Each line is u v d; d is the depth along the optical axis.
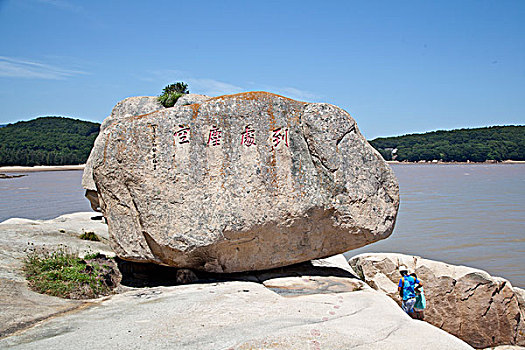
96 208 12.70
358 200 7.58
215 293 6.68
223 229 7.12
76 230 10.88
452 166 99.38
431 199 30.61
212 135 7.46
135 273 8.15
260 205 7.30
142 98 10.39
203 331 5.11
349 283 7.62
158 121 7.36
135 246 7.25
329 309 6.11
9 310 5.52
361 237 7.71
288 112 7.70
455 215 22.59
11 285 6.34
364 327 5.37
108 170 7.21
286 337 4.94
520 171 72.75
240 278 7.73
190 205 7.14
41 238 9.35
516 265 12.95
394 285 10.09
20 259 7.58
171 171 7.19
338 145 7.64
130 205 7.24
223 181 7.32
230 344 4.74
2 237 8.99
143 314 5.72
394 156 102.31
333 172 7.55
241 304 6.16
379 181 7.80
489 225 19.52
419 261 10.38
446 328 9.67
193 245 7.04
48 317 5.59
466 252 14.59
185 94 10.47
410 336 5.13
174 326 5.27
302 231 7.54
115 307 6.09
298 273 8.14
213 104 7.58
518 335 9.55
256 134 7.54
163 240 7.02
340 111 7.81
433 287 9.84
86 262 7.93
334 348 4.73
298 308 6.11
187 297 6.47
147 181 7.13
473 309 9.62
